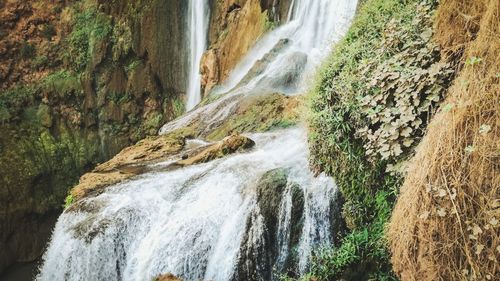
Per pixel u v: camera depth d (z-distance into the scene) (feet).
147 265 20.74
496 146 11.11
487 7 12.99
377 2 19.29
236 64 41.50
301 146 22.65
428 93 14.75
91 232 21.93
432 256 11.80
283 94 30.42
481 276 10.94
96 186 25.12
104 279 21.61
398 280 15.92
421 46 15.76
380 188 17.01
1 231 41.45
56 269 22.68
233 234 19.65
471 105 11.68
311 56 33.73
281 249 19.31
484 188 11.11
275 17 41.42
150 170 25.68
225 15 44.86
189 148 28.55
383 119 15.72
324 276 17.51
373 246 16.87
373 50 17.43
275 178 20.36
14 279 41.32
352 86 17.03
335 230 18.70
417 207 12.27
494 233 10.80
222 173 22.17
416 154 13.33
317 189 19.30
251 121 28.91
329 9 35.70
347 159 17.85
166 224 21.18
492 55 11.82
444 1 15.08
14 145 45.11
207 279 19.77
